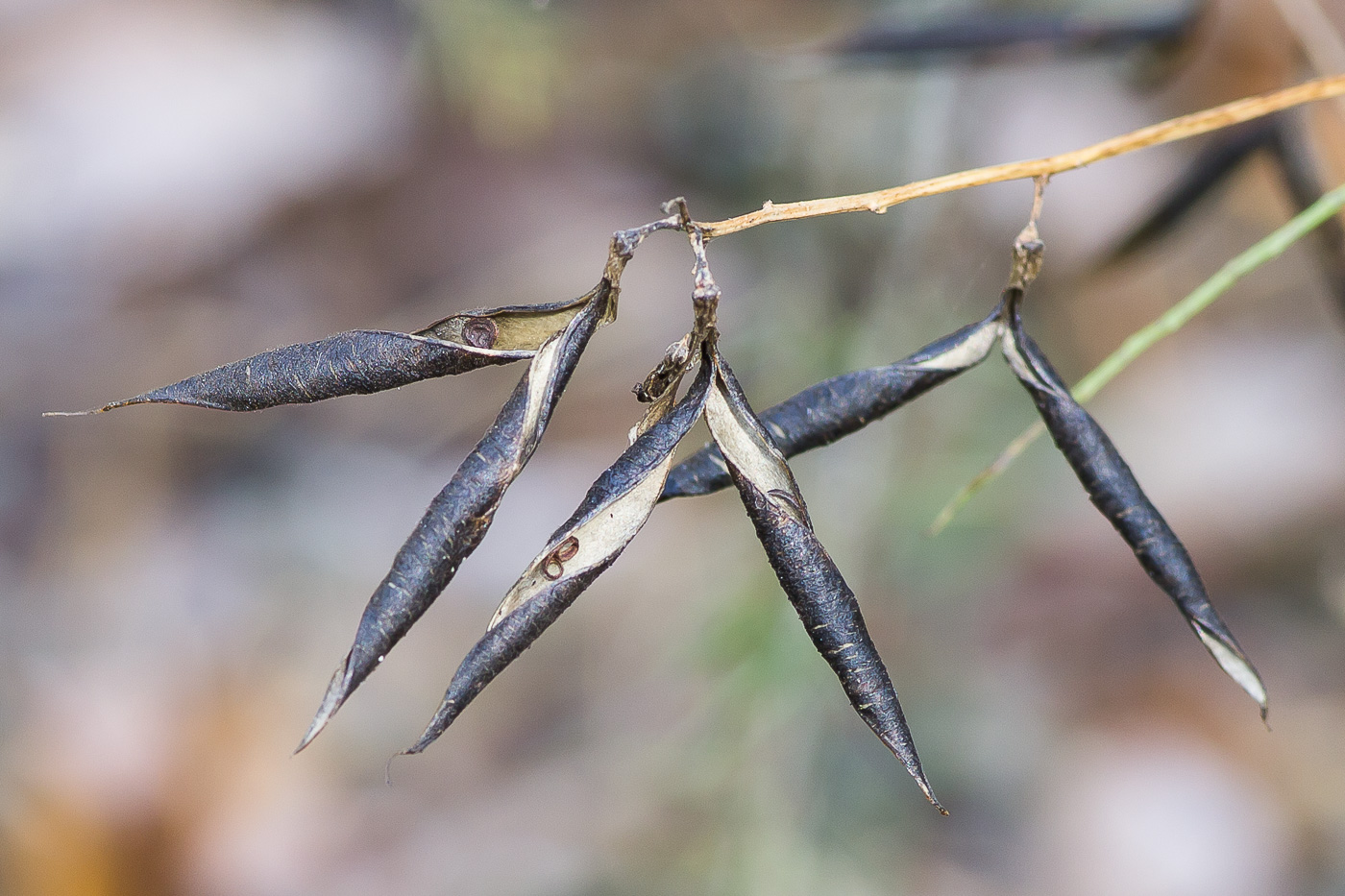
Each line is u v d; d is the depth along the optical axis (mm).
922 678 1010
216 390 527
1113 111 1117
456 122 1349
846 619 526
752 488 527
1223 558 1163
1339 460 1150
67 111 1396
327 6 1451
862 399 542
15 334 1278
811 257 1029
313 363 527
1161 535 539
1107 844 981
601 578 1085
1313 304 1236
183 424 1226
